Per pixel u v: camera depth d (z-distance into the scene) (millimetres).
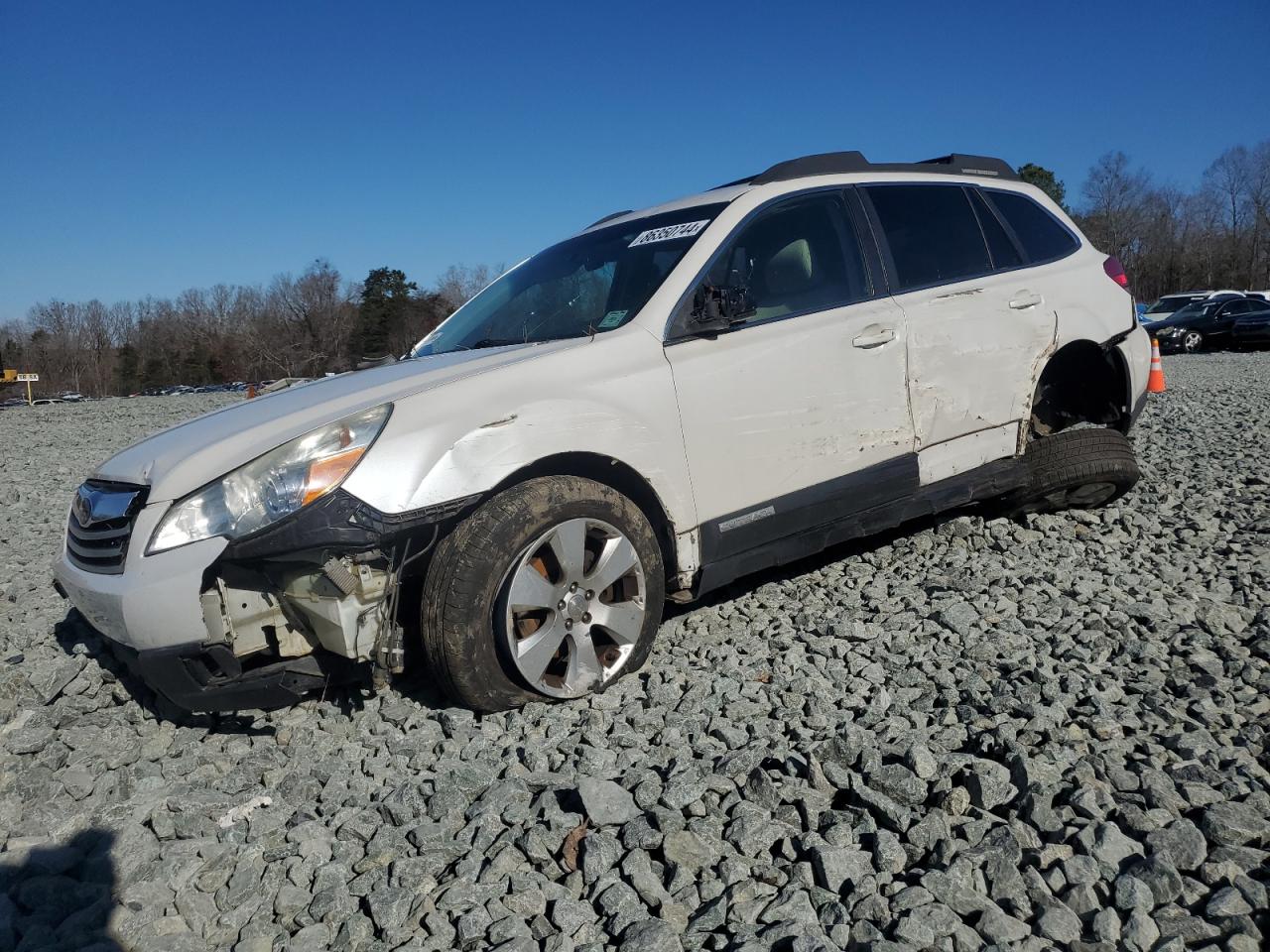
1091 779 2402
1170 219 71688
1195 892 1980
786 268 4023
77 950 2121
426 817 2566
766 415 3729
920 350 4188
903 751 2635
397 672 3059
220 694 2961
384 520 2881
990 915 1949
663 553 3627
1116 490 4930
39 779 2938
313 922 2191
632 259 4020
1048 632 3531
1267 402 10156
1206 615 3547
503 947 1994
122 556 3020
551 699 3211
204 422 3461
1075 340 4789
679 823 2350
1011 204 4984
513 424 3137
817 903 2072
